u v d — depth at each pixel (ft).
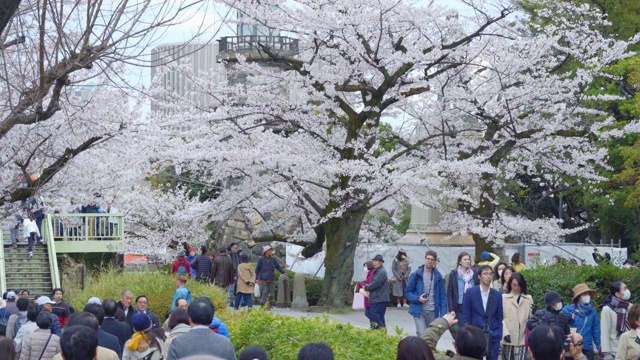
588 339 40.88
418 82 75.15
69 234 102.63
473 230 81.92
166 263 104.99
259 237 87.30
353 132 77.82
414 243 95.30
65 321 44.42
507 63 79.00
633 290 55.88
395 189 73.26
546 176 96.02
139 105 63.41
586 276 56.54
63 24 36.76
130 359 29.94
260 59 87.61
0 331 45.34
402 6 70.18
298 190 78.95
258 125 76.38
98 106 61.21
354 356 33.50
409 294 46.88
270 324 38.09
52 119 56.24
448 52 73.67
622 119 113.80
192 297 60.85
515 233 85.66
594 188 101.50
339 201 75.72
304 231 87.76
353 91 78.18
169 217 93.81
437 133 87.25
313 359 20.26
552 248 99.30
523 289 41.01
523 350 40.65
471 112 81.51
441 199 89.04
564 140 86.58
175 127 75.15
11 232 95.86
